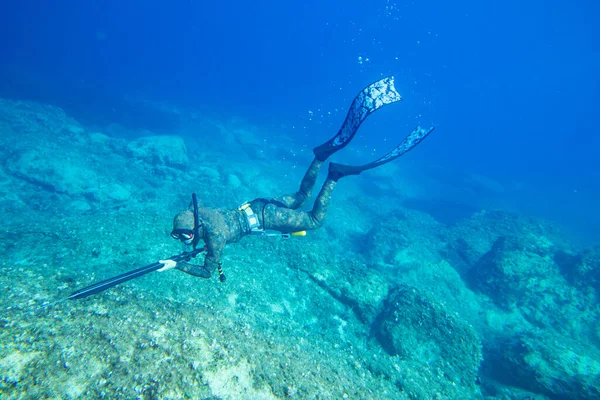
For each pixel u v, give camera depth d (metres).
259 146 23.66
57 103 22.16
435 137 50.19
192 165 16.73
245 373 2.80
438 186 25.00
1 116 14.09
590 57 61.06
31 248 4.29
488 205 22.72
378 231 11.18
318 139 29.75
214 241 3.25
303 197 3.88
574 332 8.07
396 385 4.20
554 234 14.20
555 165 49.47
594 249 9.78
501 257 9.30
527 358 5.96
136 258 4.73
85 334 2.70
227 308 4.30
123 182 12.38
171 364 2.58
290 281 5.52
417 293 5.78
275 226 3.67
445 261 9.86
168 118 23.92
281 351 3.58
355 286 5.70
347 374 3.84
